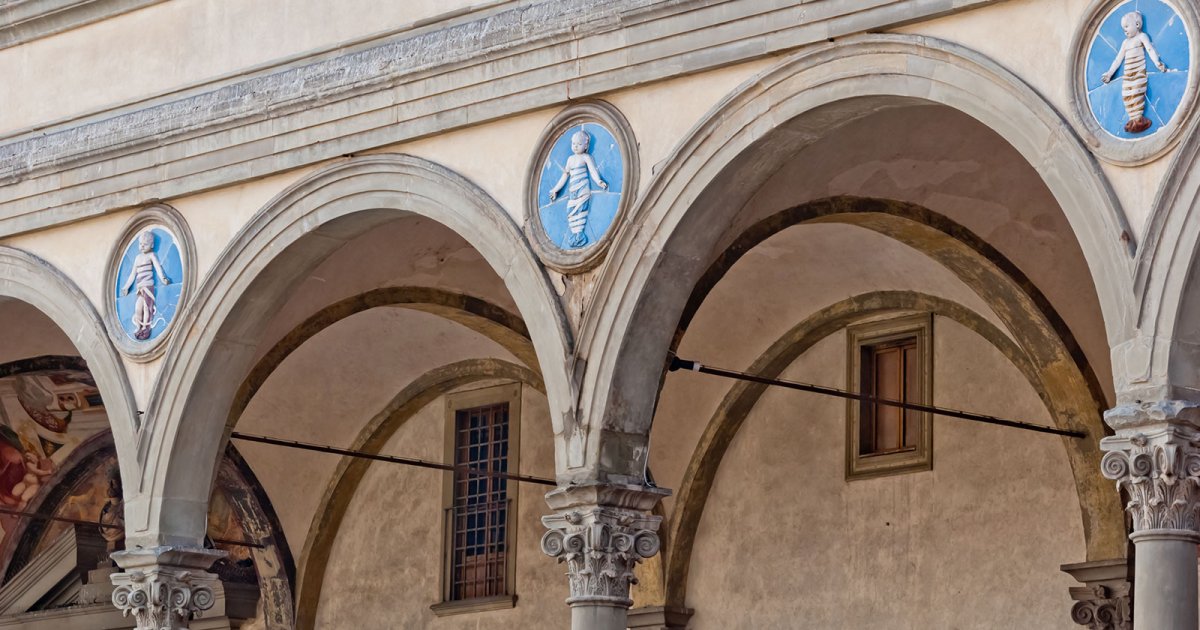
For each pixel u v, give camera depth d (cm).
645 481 2058
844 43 1888
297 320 2589
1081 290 2348
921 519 2525
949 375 2525
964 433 2503
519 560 2898
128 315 2455
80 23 2611
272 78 2353
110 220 2494
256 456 2989
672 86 2023
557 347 2067
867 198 2264
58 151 2534
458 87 2180
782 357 2652
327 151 2283
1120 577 2330
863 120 2048
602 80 2064
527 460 2908
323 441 3012
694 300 2161
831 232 2433
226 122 2375
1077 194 1725
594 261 2052
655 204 2016
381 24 2311
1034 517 2430
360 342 2859
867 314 2592
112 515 3195
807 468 2634
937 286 2483
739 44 1964
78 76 2606
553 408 2067
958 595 2477
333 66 2291
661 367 2058
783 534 2642
